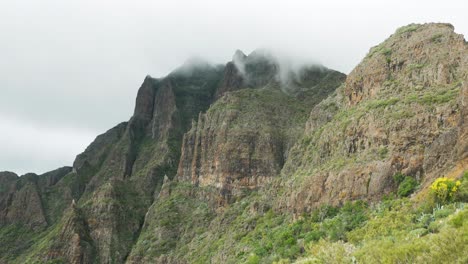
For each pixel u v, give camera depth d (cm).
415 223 5569
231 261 9212
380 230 5850
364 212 7025
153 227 14612
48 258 14888
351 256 4959
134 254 13812
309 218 8175
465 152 6253
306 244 7088
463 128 6419
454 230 3781
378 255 4353
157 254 13450
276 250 7912
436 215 5338
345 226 6794
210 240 12094
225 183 14138
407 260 3981
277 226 9231
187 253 12475
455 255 3644
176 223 14325
